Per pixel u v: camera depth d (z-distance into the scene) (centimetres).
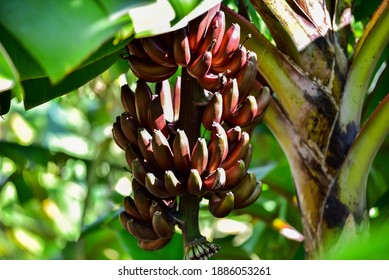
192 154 293
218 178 290
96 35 262
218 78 294
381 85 386
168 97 314
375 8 377
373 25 329
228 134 299
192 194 295
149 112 302
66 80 317
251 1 329
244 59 298
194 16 273
